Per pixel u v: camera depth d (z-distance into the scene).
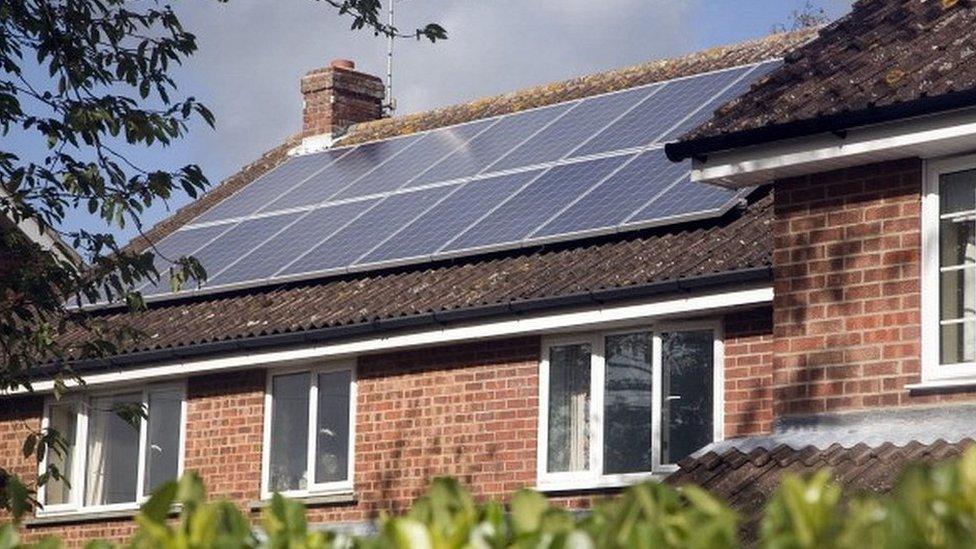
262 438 23.73
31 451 19.06
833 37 18.08
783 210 16.84
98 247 19.08
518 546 5.21
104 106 18.39
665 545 5.04
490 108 28.75
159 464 24.94
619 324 20.08
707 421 19.47
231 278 24.94
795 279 16.67
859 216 16.34
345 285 23.48
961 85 15.10
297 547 5.48
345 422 22.95
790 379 16.55
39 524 26.06
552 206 22.12
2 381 19.16
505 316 20.66
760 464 15.88
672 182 21.28
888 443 15.42
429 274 22.50
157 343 24.08
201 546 5.37
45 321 19.48
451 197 24.20
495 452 21.25
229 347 23.28
